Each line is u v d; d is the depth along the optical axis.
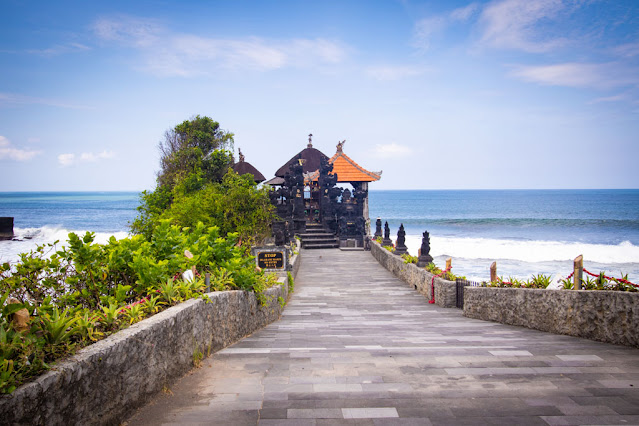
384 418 4.09
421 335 8.50
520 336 8.20
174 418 4.12
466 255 37.59
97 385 3.65
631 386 4.94
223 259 8.83
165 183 29.30
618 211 101.56
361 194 32.03
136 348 4.29
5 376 2.85
